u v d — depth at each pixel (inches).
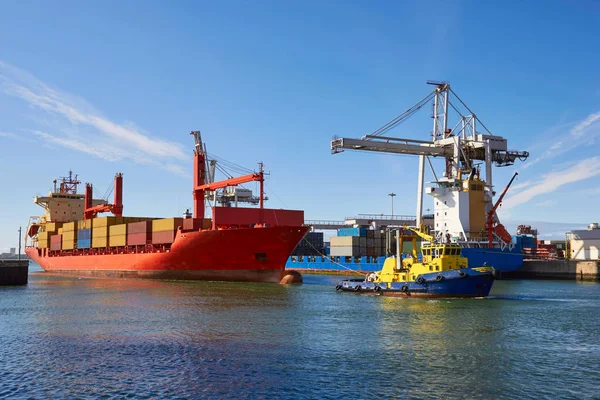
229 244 2257.6
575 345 1008.2
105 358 900.6
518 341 1042.1
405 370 830.5
